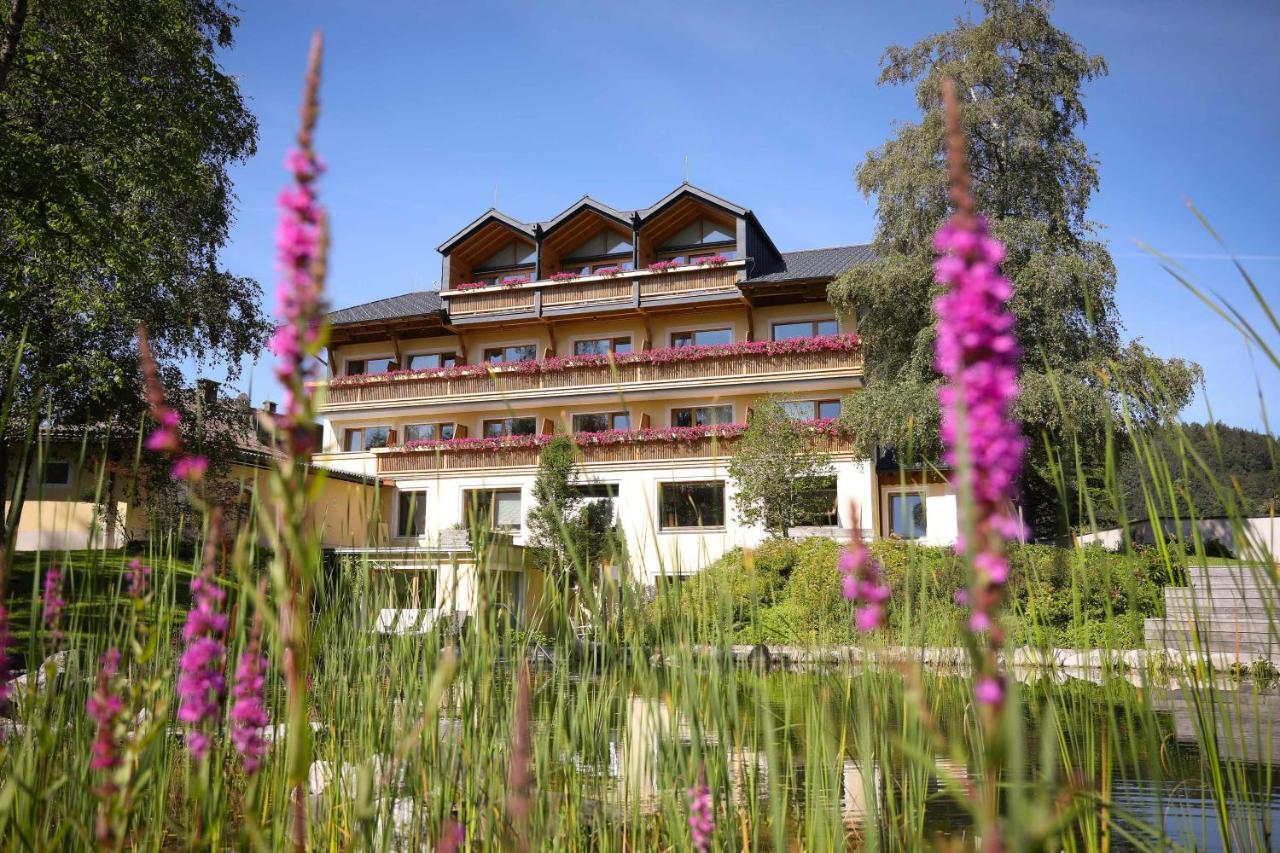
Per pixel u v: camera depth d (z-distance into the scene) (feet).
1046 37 66.64
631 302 86.22
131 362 49.21
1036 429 54.54
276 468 2.96
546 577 10.81
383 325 93.30
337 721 10.46
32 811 5.21
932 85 66.64
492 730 8.99
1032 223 60.70
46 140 45.52
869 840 5.40
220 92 57.47
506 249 95.86
